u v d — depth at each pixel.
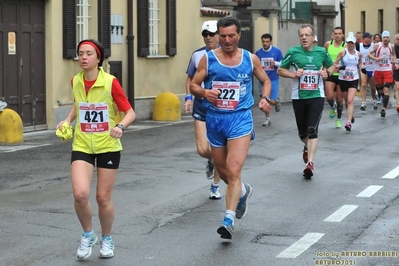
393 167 20.50
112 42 31.27
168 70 34.78
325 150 23.73
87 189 11.52
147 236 13.25
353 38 29.47
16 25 26.80
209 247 12.53
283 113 36.44
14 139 24.52
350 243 12.71
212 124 13.09
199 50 16.34
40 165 20.72
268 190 17.31
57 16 28.30
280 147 24.47
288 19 45.91
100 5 30.22
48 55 28.19
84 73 11.80
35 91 27.75
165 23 34.44
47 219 14.46
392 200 16.17
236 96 12.97
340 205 15.67
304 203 15.89
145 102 33.06
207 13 37.41
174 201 16.14
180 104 33.12
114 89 11.69
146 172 19.69
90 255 12.05
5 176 19.08
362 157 22.33
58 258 11.91
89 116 11.68
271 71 32.97
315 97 19.42
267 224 14.05
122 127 11.56
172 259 11.85
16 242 12.82
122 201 16.09
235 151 12.91
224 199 16.41
